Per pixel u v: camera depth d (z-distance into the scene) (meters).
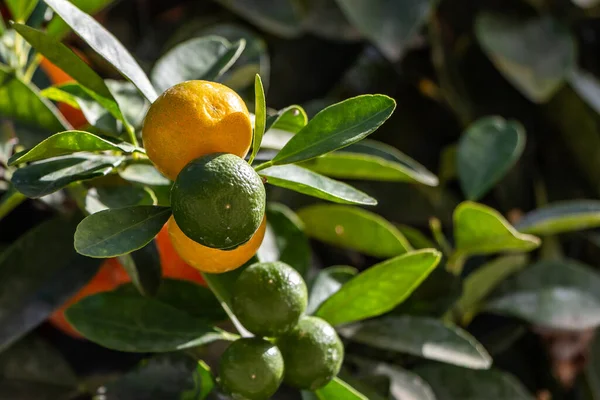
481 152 0.72
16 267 0.58
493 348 0.70
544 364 0.77
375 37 0.71
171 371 0.56
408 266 0.56
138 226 0.49
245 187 0.48
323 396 0.55
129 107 0.58
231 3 0.75
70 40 0.70
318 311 0.58
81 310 0.55
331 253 0.77
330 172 0.63
